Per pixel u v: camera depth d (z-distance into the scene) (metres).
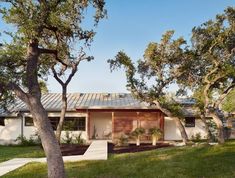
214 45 19.11
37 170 12.95
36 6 8.49
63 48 10.58
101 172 12.02
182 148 16.44
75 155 17.69
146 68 22.91
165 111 23.05
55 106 28.00
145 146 22.66
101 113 29.25
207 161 12.84
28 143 26.70
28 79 8.92
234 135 27.81
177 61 22.30
